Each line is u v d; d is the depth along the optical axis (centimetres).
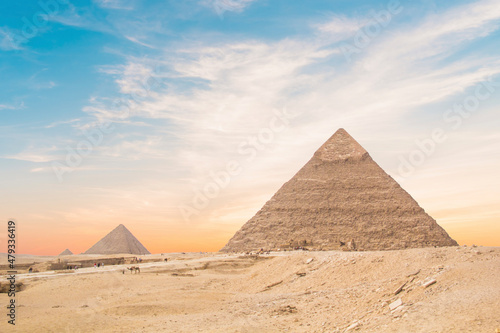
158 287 8494
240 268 12825
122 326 4731
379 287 4806
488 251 5728
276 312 4797
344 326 3712
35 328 4675
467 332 2806
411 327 3122
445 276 4197
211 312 5375
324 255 8038
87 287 8269
